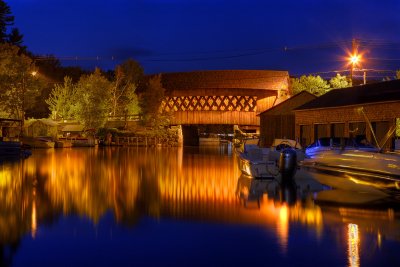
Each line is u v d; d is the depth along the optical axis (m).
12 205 13.45
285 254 8.27
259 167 20.92
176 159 36.25
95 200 14.47
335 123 36.06
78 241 9.19
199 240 9.27
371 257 8.11
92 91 70.44
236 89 72.31
